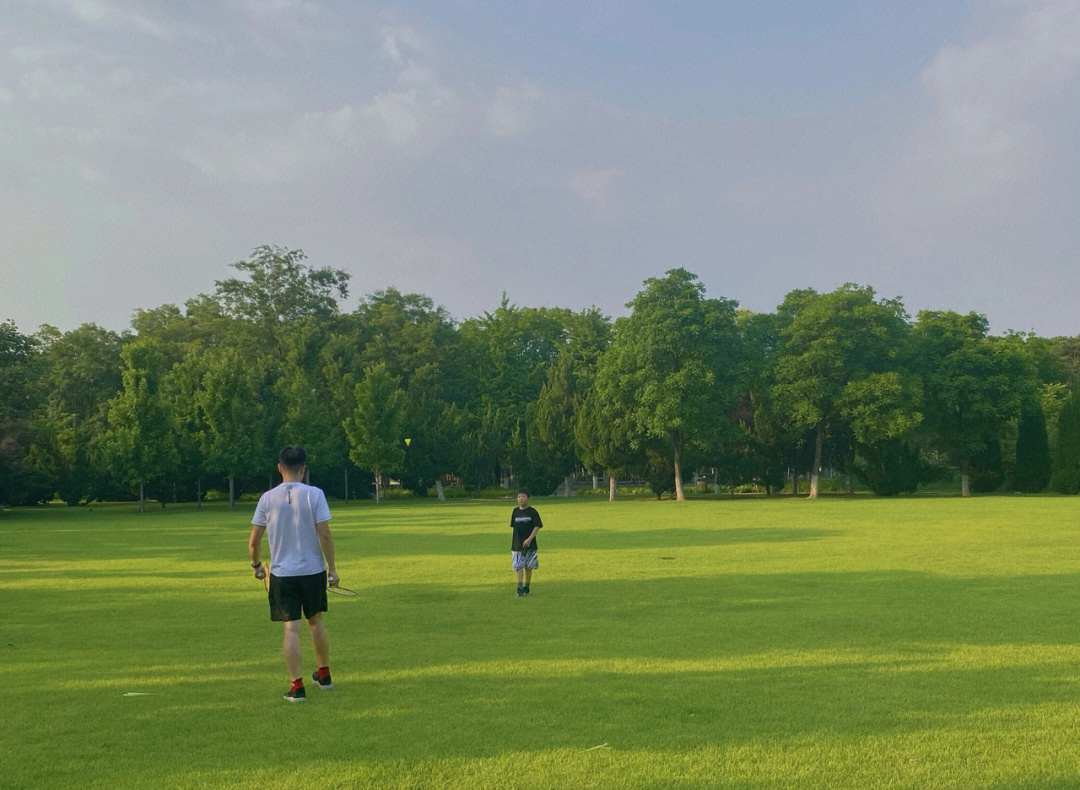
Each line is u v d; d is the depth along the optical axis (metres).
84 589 14.78
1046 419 66.06
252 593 14.10
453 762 5.58
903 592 12.98
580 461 66.06
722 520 32.28
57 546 24.55
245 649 9.43
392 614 11.59
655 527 28.80
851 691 7.21
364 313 84.00
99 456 59.78
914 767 5.37
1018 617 10.75
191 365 58.34
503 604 12.41
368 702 7.07
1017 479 60.94
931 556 18.09
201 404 56.09
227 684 7.81
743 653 8.77
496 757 5.66
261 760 5.69
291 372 69.50
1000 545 20.45
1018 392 57.31
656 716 6.54
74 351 73.25
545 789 5.10
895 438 58.97
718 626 10.34
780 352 59.56
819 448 59.22
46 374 70.75
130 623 11.19
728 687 7.39
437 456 65.50
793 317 62.16
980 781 5.12
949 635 9.62
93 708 7.01
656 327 56.06
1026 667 8.02
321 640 7.56
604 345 81.25
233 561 19.70
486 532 28.14
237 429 55.66
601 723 6.37
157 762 5.69
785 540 22.73
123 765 5.64
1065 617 10.74
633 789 5.08
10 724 6.58
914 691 7.19
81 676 8.18
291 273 76.75
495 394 79.81
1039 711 6.55
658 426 54.75
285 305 75.75
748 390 61.72
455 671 8.13
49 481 58.28
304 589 7.42
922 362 59.19
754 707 6.75
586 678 7.77
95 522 38.56
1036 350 74.44
